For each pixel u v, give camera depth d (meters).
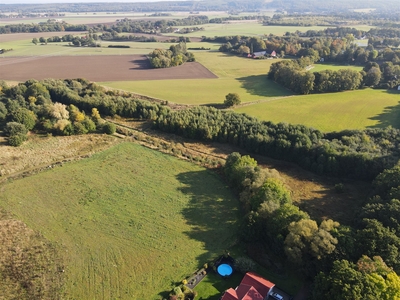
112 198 64.06
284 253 48.16
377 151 73.50
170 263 48.94
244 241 52.81
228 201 63.88
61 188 66.88
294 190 67.56
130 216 59.03
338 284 37.47
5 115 96.25
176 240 53.47
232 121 91.69
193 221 58.06
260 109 111.94
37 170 73.56
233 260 49.06
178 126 93.25
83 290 44.12
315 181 71.25
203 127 89.31
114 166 76.19
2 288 43.81
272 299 42.88
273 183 58.06
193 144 89.06
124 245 52.22
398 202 50.28
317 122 100.06
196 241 53.38
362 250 43.88
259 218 52.53
